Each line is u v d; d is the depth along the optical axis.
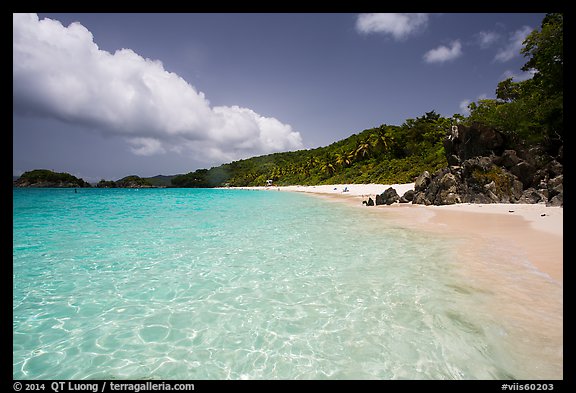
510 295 6.26
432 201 25.42
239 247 11.68
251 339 5.22
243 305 6.54
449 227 14.38
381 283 7.43
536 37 27.52
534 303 5.86
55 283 7.97
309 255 10.33
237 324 5.74
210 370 4.47
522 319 5.29
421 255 9.70
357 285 7.40
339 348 4.85
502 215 16.88
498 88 40.81
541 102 26.31
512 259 8.71
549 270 7.61
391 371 4.28
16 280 8.16
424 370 4.27
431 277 7.62
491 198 23.14
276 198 46.59
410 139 68.38
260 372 4.39
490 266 8.17
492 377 4.06
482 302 6.03
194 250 11.30
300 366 4.48
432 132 65.31
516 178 23.64
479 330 5.06
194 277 8.37
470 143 26.80
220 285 7.75
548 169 22.50
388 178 54.78
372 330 5.32
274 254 10.58
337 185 69.81
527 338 4.73
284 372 4.37
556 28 25.84
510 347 4.55
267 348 4.94
